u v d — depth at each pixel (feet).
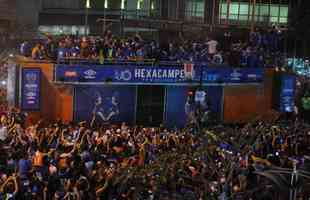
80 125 103.24
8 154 81.66
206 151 87.20
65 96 118.21
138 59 122.93
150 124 125.90
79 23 178.40
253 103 132.36
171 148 93.30
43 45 119.44
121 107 123.44
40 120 110.63
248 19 171.12
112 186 75.41
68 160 80.18
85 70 117.91
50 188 72.95
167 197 72.38
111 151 90.38
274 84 133.80
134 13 178.81
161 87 125.39
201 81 126.11
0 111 107.86
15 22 170.50
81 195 71.36
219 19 176.35
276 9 176.76
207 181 75.82
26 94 114.21
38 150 82.58
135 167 81.20
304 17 167.32
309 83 144.25
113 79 120.37
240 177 72.74
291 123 120.57
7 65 130.93
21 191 70.13
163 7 176.76
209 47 129.80
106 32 138.31
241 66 130.00
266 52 140.46
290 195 57.06
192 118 123.54
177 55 127.65
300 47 164.35
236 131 109.09
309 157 90.38
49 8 176.65
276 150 94.02
